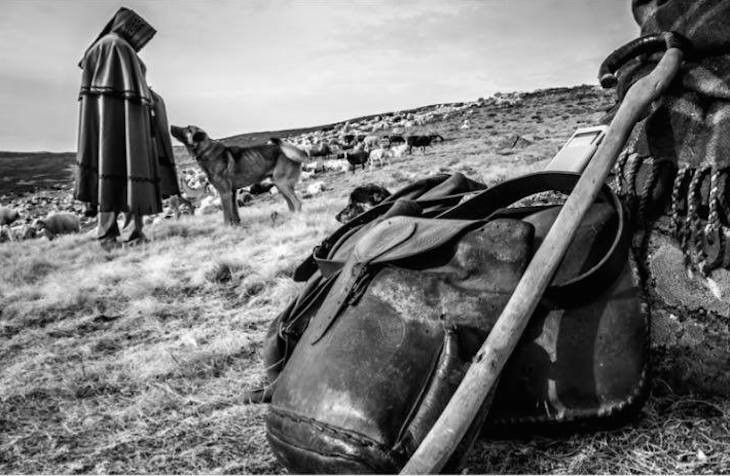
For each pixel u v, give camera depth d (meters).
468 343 1.79
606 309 2.00
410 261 2.04
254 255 7.36
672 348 2.20
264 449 2.31
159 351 3.78
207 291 5.80
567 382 1.91
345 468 1.62
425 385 1.72
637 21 2.78
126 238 10.24
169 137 10.66
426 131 60.84
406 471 1.47
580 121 45.91
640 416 2.02
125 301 5.72
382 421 1.65
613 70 2.67
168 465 2.28
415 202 2.78
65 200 57.47
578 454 1.91
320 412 1.74
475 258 1.99
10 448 2.58
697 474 1.74
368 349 1.83
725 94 2.13
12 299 6.25
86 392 3.22
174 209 20.98
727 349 2.08
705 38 2.24
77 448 2.53
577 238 2.15
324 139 73.00
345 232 3.06
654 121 2.42
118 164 9.48
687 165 2.28
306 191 26.50
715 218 2.15
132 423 2.73
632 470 1.80
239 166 12.27
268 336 2.84
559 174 2.38
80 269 8.23
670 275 2.30
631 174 2.49
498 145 33.25
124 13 9.45
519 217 2.34
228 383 3.13
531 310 1.70
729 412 1.98
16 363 3.94
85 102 9.45
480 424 1.65
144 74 10.00
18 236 19.45
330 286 2.47
